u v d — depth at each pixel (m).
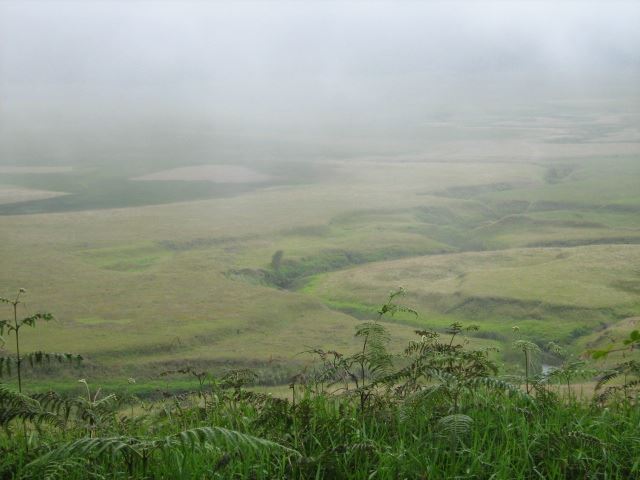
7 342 59.03
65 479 7.71
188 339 61.25
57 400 9.38
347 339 62.00
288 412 9.33
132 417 11.04
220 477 7.75
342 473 7.97
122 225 123.38
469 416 9.28
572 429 9.20
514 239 106.75
